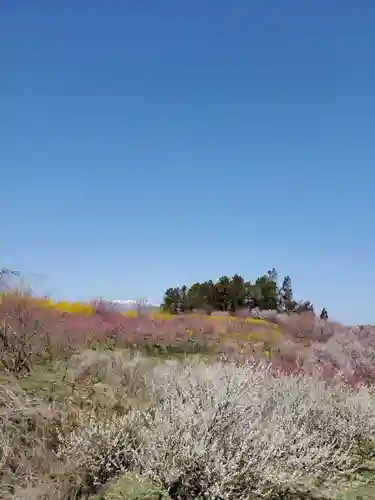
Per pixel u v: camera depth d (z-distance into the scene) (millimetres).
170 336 12992
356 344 12719
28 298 9789
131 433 5711
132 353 10086
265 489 5074
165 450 5012
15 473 4816
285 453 5406
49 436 5492
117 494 4848
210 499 4695
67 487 4777
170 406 5637
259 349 12977
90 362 8070
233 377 5637
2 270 9867
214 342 13320
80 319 12078
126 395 6949
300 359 12078
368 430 7547
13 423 5449
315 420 7168
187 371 6891
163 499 4812
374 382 11273
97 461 5160
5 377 6715
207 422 5215
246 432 5180
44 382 6918
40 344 8578
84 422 5875
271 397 7230
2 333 8078
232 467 4750
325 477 5695
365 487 5703
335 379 10438
